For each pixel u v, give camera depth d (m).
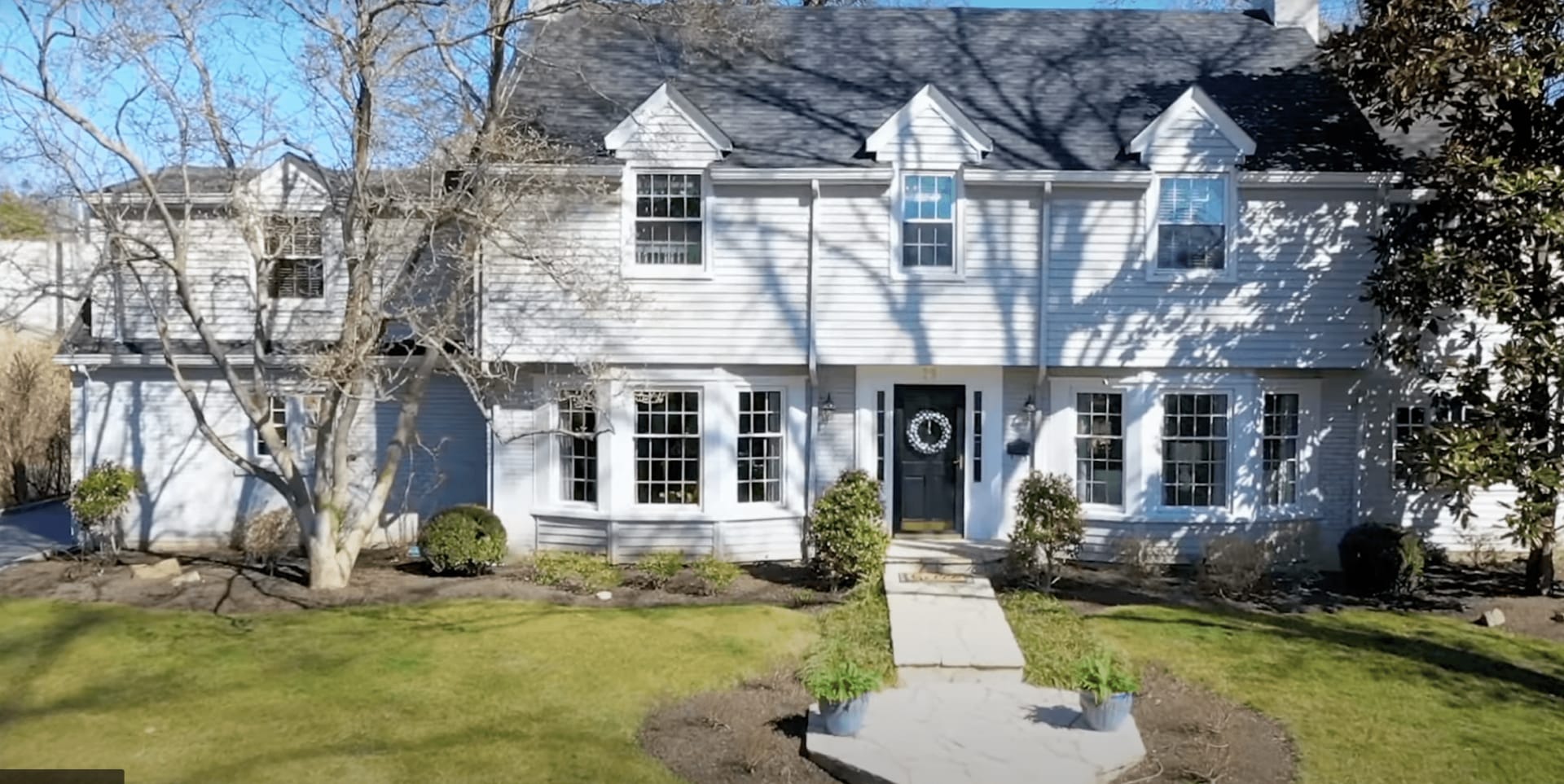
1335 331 15.62
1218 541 14.72
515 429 16.30
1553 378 13.20
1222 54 18.28
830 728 8.84
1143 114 16.66
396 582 14.35
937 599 13.15
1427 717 9.66
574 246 15.56
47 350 23.89
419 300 16.31
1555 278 13.10
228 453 13.80
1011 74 17.67
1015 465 16.30
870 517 14.05
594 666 10.72
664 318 15.70
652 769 8.38
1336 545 16.31
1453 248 13.47
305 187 17.30
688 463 16.06
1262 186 15.45
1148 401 15.88
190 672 10.40
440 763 8.37
